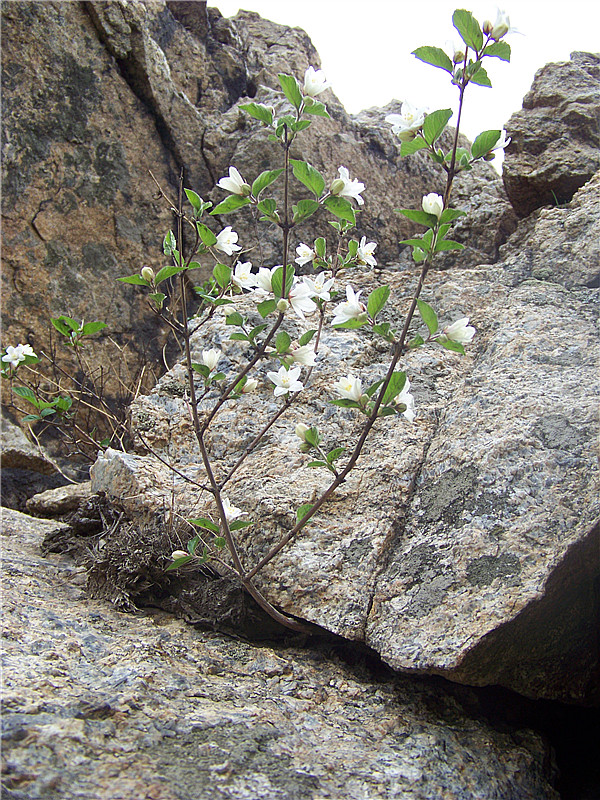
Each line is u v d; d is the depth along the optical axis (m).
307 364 2.19
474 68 1.84
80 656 2.14
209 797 1.63
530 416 2.50
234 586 2.48
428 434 2.73
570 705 2.48
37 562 2.89
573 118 3.85
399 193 5.52
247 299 3.56
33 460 4.35
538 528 2.17
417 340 1.99
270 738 1.90
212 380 2.36
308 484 2.66
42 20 4.70
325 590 2.35
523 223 3.94
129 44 4.95
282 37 6.39
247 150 5.14
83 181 4.84
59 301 4.72
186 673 2.15
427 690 2.24
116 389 4.85
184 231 5.16
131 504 2.82
